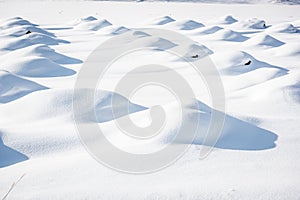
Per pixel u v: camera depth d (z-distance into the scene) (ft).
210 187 11.00
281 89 24.22
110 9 180.96
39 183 11.66
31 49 45.37
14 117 20.47
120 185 11.32
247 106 22.63
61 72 38.75
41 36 61.93
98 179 11.84
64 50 55.77
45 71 38.14
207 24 103.81
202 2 290.97
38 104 21.06
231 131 16.35
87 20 101.35
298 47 51.08
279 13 160.45
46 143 15.75
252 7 211.61
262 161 13.47
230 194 10.55
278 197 10.36
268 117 19.52
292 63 43.70
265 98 23.72
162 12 161.38
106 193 10.69
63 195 10.62
